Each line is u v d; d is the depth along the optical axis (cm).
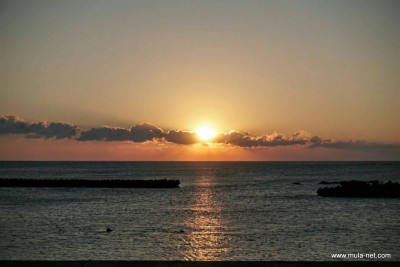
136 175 16012
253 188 8706
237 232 3275
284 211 4738
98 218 4119
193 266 909
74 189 8250
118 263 927
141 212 4644
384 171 18900
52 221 3894
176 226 3597
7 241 2892
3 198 6397
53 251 2598
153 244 2816
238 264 916
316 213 4534
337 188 6819
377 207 5134
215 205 5447
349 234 3159
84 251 2598
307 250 2623
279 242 2870
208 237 3059
